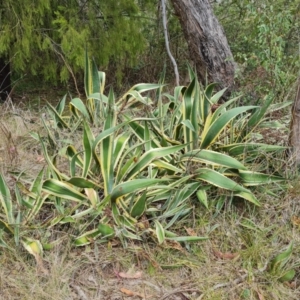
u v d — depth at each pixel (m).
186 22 4.15
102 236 2.19
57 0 4.38
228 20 5.05
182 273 2.11
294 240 2.26
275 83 3.54
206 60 4.16
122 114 2.92
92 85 3.28
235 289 2.02
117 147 2.34
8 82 4.65
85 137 2.24
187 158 2.45
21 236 2.14
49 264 2.05
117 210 2.20
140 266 2.12
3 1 4.09
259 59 3.69
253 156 2.71
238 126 2.88
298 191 2.51
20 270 2.04
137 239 2.21
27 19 4.11
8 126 3.39
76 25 4.38
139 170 2.28
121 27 4.52
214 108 2.93
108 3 4.45
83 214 2.19
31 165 2.87
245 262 2.13
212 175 2.37
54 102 4.75
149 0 5.00
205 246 2.23
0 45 4.08
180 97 3.17
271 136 3.04
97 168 2.47
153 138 2.62
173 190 2.39
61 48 4.26
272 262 2.10
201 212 2.43
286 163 2.57
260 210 2.44
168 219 2.40
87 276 2.06
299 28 3.89
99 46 4.48
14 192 2.48
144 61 5.36
